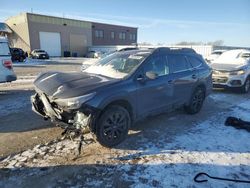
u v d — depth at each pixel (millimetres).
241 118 6008
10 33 48031
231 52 10898
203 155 4000
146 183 3205
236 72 8922
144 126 5270
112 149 4145
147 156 3930
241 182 3279
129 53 5148
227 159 3885
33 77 13438
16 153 3930
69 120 3801
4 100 7320
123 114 4230
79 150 3877
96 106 3730
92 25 54906
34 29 43688
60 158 3807
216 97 8477
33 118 5633
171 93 5184
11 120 5477
